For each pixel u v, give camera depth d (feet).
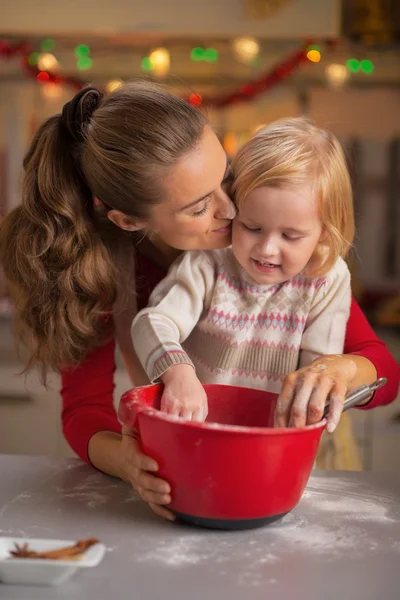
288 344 4.02
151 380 3.56
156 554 2.81
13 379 11.91
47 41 14.11
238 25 13.52
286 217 3.62
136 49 14.73
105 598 2.48
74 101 3.82
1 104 15.60
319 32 13.52
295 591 2.54
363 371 3.76
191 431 2.83
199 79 15.37
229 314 4.01
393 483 3.67
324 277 4.01
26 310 4.04
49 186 3.85
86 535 2.99
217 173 3.50
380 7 15.51
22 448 10.60
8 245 4.10
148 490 3.04
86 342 4.08
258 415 3.59
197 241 3.67
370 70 15.11
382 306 16.38
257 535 2.99
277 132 3.88
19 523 3.11
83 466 3.87
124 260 4.21
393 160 17.37
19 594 2.50
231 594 2.51
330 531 3.05
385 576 2.66
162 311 3.87
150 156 3.41
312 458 3.04
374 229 17.54
